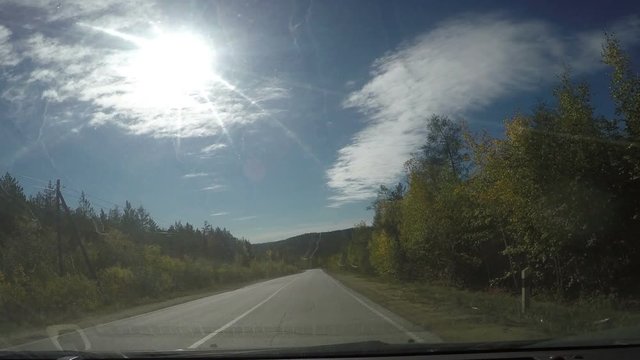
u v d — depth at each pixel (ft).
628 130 51.78
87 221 210.59
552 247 59.36
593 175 54.34
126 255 169.99
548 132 58.13
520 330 40.09
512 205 63.26
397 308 65.92
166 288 162.81
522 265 79.66
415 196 111.24
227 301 97.14
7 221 171.63
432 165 120.37
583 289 59.47
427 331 42.86
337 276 238.89
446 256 107.55
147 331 50.57
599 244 56.08
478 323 45.73
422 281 131.95
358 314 59.16
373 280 176.55
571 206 55.16
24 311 82.74
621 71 50.57
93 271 126.21
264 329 47.47
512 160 61.31
